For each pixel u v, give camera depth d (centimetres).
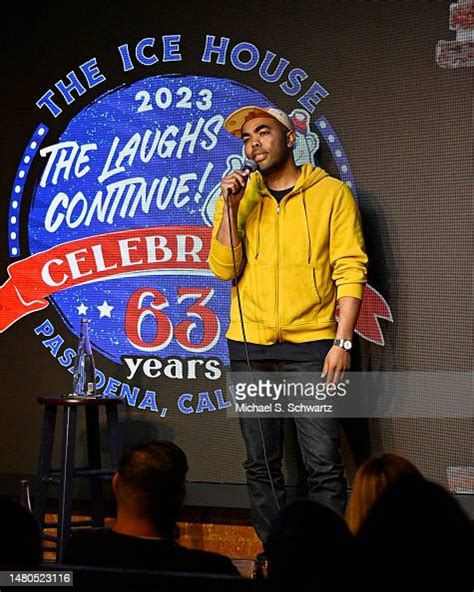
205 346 470
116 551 228
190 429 470
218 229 420
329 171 449
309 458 408
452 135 430
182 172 476
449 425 428
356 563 165
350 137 447
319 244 409
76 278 490
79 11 494
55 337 493
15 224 500
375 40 444
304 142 454
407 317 435
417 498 163
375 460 223
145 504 236
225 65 469
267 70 462
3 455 499
